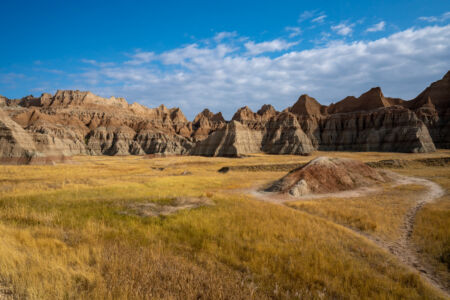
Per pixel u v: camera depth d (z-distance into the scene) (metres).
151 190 22.59
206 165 69.50
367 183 31.56
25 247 6.56
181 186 27.91
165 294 4.87
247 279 6.50
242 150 123.44
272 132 145.38
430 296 6.78
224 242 9.22
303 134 135.62
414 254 10.40
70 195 17.34
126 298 4.50
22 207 12.09
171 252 7.62
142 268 5.92
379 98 158.62
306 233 11.23
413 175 41.78
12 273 4.82
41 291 4.32
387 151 114.94
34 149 68.31
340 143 139.88
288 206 20.03
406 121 118.31
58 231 8.80
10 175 32.69
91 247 7.23
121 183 27.45
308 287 6.54
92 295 4.52
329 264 7.99
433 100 147.50
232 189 28.88
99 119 194.75
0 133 64.75
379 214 16.67
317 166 31.45
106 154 164.25
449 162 54.84
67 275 5.08
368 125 135.25
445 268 8.93
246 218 13.12
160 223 11.28
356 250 9.90
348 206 19.39
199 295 5.15
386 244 11.58
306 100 182.25
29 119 149.50
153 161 88.00
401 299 6.43
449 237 11.53
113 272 5.50
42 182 25.62
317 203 20.69
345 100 177.12
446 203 20.14
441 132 127.75
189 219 12.12
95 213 12.05
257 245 9.11
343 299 6.15
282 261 7.91
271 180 36.84
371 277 7.44
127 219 11.41
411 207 19.30
